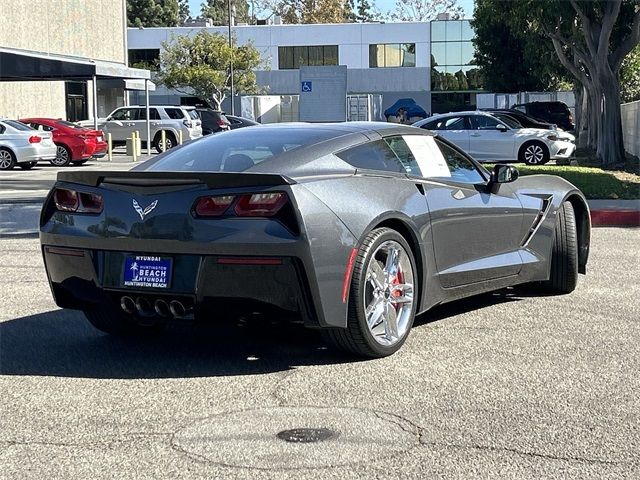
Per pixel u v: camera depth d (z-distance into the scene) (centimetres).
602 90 2503
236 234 508
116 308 563
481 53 5078
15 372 539
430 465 382
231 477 371
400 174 603
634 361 553
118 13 4706
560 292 772
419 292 600
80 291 567
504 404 467
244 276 511
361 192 555
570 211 762
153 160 614
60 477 375
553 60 3859
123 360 567
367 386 502
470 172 686
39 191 1833
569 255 754
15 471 382
